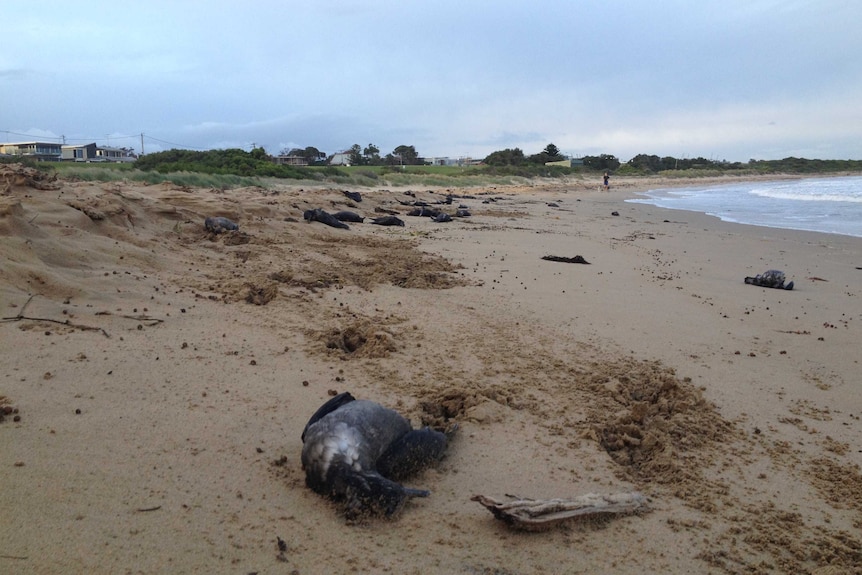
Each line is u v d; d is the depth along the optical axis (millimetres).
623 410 5906
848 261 15523
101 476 3916
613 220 25922
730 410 6133
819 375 7207
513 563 3627
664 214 29875
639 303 10117
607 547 3891
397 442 4477
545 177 80062
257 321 7691
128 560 3176
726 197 46406
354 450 4102
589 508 4141
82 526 3375
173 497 3828
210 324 7344
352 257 12469
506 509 3887
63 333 6316
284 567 3338
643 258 15141
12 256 7551
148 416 4875
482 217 24906
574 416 5730
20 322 6379
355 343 7430
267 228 14172
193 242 11562
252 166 46469
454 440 5133
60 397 4957
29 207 9516
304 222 15953
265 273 10109
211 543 3439
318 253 12477
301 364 6410
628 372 6887
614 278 12164
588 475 4762
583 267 13250
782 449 5402
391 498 3951
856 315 9961
